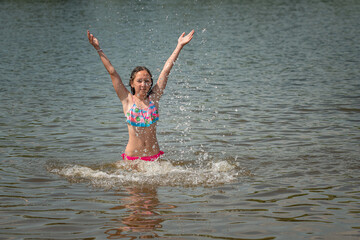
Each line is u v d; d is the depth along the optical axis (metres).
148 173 6.69
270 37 25.17
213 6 44.25
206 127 9.45
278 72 15.69
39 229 4.75
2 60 18.72
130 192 5.89
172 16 35.97
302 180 6.27
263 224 4.84
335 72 15.44
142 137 7.16
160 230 4.70
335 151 7.60
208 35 26.14
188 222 4.89
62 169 6.86
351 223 4.84
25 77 15.29
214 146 8.14
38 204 5.46
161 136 8.86
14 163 7.13
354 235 4.55
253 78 14.74
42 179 6.40
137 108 7.16
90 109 11.07
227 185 6.13
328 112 10.41
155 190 5.96
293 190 5.88
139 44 22.89
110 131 9.17
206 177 6.48
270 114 10.37
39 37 26.09
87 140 8.54
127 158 7.20
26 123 9.74
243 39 24.59
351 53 19.36
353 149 7.69
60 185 6.16
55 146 8.12
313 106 10.99
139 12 39.22
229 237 4.53
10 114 10.50
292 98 11.91
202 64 17.39
